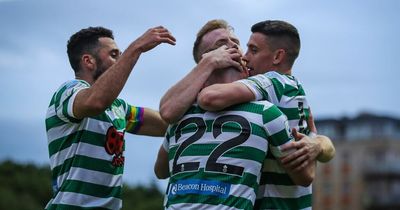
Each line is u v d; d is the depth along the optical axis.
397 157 133.38
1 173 76.19
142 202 83.12
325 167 136.38
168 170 10.52
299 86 10.09
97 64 11.27
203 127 9.39
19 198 73.75
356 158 134.75
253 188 9.29
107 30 11.46
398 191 131.25
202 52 10.26
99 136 10.82
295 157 9.45
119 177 11.05
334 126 136.50
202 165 9.23
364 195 132.25
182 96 9.52
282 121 9.44
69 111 10.41
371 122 135.00
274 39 10.06
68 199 10.61
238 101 9.38
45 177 78.44
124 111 11.66
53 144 10.87
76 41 11.34
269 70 10.12
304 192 9.90
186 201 9.19
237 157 9.20
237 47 10.24
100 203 10.76
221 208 9.06
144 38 10.25
